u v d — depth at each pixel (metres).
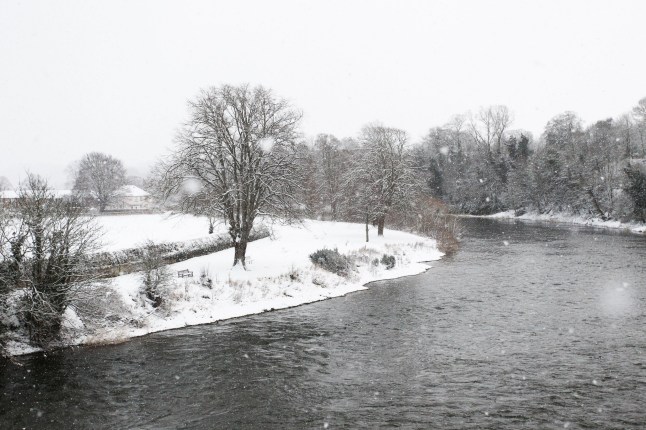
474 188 117.06
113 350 21.48
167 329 24.67
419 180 58.88
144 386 17.59
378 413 15.23
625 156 94.00
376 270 39.00
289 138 34.19
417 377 18.02
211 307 27.45
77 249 22.42
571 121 111.69
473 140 129.62
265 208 34.59
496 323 24.61
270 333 23.97
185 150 32.81
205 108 32.84
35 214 21.11
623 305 27.19
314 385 17.55
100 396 16.77
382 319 26.16
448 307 28.23
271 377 18.34
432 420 14.67
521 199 104.44
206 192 33.69
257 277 32.28
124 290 25.67
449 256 48.59
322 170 79.81
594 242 56.38
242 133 33.12
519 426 14.16
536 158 103.06
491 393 16.44
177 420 15.05
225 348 21.75
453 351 20.72
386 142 57.84
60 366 19.55
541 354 19.97
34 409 15.77
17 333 21.25
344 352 21.00
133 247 31.95
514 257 46.69
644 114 99.62
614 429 13.88
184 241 36.41
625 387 16.58
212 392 17.06
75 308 23.06
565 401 15.69
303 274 34.00
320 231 58.09
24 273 21.06
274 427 14.48
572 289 31.69
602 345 20.78
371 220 64.94
